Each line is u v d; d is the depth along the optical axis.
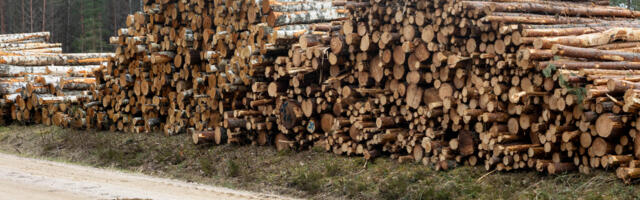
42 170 13.50
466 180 11.35
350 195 11.79
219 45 16.73
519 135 11.28
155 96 18.98
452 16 11.67
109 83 20.39
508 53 11.18
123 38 19.48
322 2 16.88
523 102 10.97
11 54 25.00
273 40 14.90
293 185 12.97
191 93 18.00
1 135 21.92
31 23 46.84
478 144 11.62
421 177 11.89
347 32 13.41
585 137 10.13
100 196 9.66
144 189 11.24
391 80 13.14
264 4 15.48
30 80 23.55
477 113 11.41
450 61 11.68
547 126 10.75
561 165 10.59
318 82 14.78
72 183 11.09
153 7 18.67
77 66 24.20
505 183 10.92
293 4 16.06
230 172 14.28
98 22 46.38
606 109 9.64
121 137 19.38
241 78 15.87
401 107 13.00
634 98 9.03
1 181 10.96
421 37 12.38
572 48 10.36
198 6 17.34
